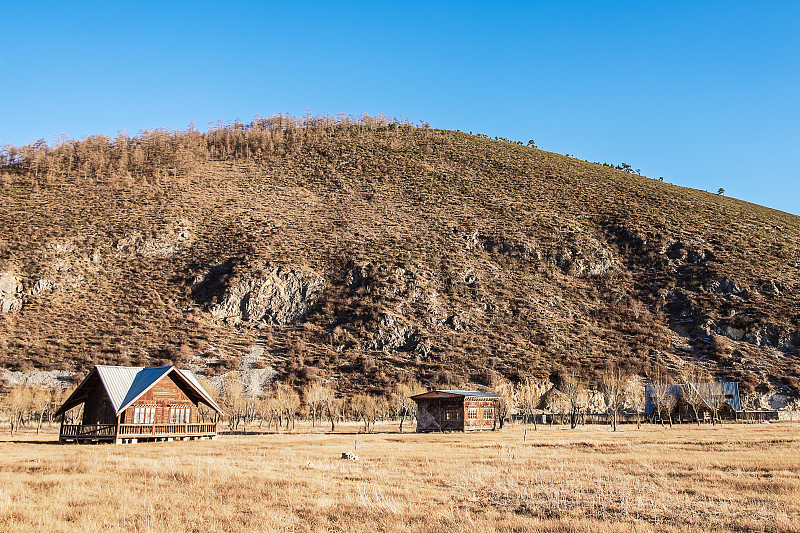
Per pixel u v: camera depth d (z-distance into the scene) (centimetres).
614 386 6494
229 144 17300
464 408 5481
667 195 14325
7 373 7344
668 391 6612
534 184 14825
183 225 11794
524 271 10819
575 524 1359
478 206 13262
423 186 14438
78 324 8812
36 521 1378
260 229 11819
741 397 7000
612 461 2597
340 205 13350
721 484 1903
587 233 11938
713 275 10044
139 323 8950
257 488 1828
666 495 1711
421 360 8431
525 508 1569
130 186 13588
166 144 16838
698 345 8650
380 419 7019
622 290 10331
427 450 3331
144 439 4091
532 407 6988
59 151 15712
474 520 1413
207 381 7369
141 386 4162
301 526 1377
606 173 16662
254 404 6838
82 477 2050
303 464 2497
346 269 10431
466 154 17288
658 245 11312
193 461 2609
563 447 3428
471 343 8819
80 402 4347
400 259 10688
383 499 1639
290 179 14975
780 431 4641
